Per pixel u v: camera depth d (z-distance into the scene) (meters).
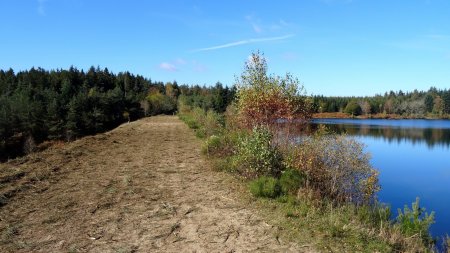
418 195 14.42
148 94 109.50
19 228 6.32
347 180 9.37
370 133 46.72
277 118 12.48
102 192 8.73
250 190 8.64
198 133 21.45
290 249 5.53
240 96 13.60
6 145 44.44
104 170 11.41
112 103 72.06
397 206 12.68
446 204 13.12
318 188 8.69
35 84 85.50
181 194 8.65
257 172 9.63
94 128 60.06
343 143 9.68
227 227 6.47
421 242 6.39
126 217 7.00
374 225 7.00
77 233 6.15
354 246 5.64
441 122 88.00
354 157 9.52
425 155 26.64
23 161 12.05
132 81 124.56
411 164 22.25
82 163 12.50
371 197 9.36
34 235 6.03
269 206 7.61
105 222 6.71
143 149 16.44
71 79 97.94
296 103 12.60
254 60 13.38
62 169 11.32
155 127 31.78
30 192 8.56
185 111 53.62
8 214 7.00
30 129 50.09
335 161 9.54
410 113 118.75
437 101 118.94
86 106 62.34
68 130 51.47
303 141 10.62
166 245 5.70
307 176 8.86
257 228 6.40
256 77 13.30
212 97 57.75
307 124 12.66
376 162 23.08
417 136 43.84
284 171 9.13
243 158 10.00
